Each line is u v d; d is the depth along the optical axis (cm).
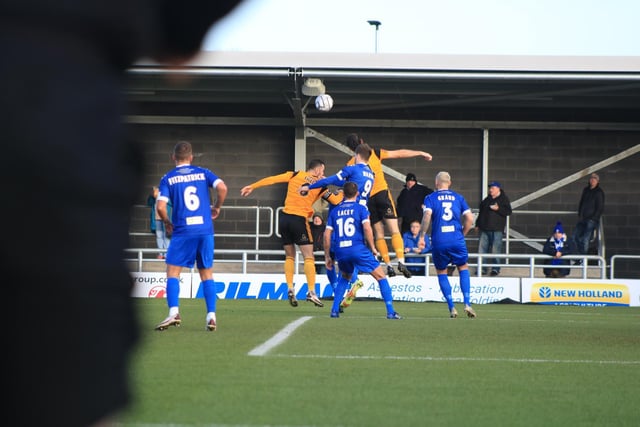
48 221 166
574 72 3112
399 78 3152
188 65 188
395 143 3769
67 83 171
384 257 2420
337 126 3766
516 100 3691
